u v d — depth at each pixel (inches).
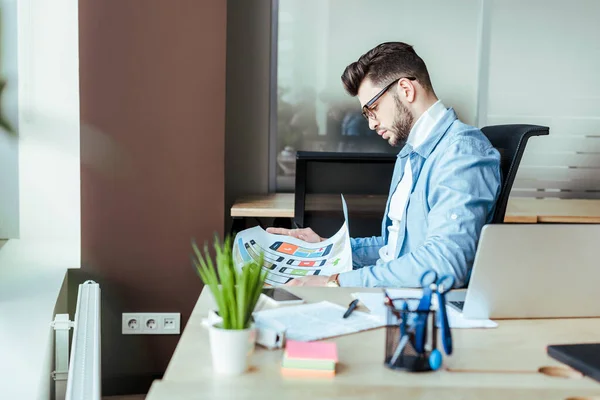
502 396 45.6
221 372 48.0
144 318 124.9
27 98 124.1
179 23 120.6
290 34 145.2
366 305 62.9
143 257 124.1
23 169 126.5
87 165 121.7
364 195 111.1
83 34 119.5
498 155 82.0
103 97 120.9
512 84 148.1
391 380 47.5
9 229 128.3
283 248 81.7
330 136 147.7
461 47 146.9
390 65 85.4
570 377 49.0
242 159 147.6
